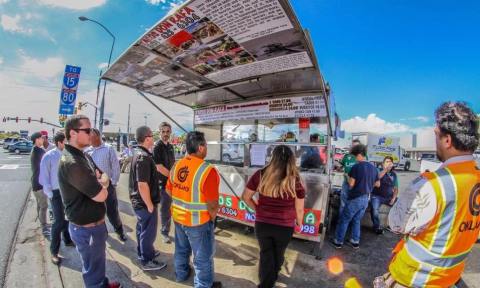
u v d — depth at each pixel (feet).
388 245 13.26
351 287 6.33
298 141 13.52
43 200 13.28
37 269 10.12
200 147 7.97
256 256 11.47
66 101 30.96
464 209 3.78
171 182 8.42
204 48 8.55
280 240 7.75
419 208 3.97
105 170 12.45
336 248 12.66
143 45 8.41
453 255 3.92
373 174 12.25
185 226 7.89
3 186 27.89
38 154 13.20
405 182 45.52
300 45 7.89
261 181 7.92
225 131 16.58
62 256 10.98
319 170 12.83
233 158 16.12
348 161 13.48
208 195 7.64
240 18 6.68
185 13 6.53
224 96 14.89
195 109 17.81
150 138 9.68
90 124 7.12
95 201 7.14
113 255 11.23
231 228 14.83
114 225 12.78
